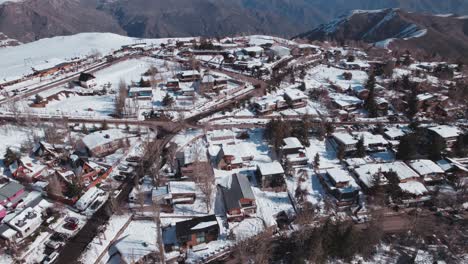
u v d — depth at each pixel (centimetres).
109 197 6738
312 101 11806
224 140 9075
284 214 6731
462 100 11625
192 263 5631
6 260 5422
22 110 10319
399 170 7625
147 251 5634
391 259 5894
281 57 16325
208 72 13738
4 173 7406
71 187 6669
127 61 15750
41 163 7625
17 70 14638
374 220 6209
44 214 6262
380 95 12112
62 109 10625
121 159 8156
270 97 11369
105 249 5766
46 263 5422
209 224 6009
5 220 5922
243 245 5778
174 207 6812
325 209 6856
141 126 9812
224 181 7281
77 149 8412
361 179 7450
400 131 9494
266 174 7331
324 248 5619
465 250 6072
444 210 6962
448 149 8875
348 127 10081
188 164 7700
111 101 11394
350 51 18362
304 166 8175
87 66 15012
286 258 5788
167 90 12362
